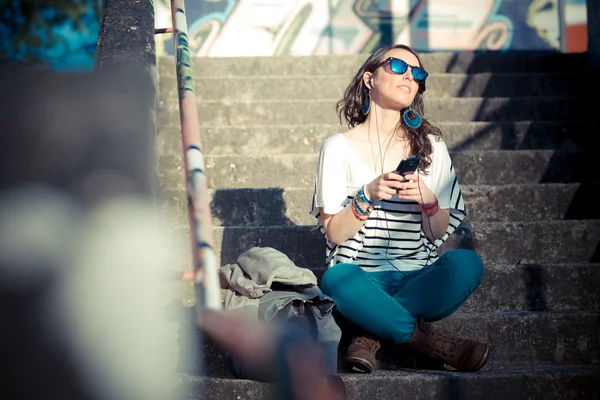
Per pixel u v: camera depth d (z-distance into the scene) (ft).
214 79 16.87
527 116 16.38
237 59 18.08
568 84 17.57
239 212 12.44
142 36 10.62
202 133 14.76
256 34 22.85
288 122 15.98
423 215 9.26
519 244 11.35
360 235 9.18
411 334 8.58
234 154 14.51
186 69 8.45
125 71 5.24
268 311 8.31
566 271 10.25
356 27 23.11
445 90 17.51
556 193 12.64
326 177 9.37
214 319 5.16
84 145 4.95
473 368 8.52
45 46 23.13
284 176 13.53
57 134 4.91
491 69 18.53
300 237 11.09
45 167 4.84
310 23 23.04
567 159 13.94
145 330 4.84
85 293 4.71
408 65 9.52
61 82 5.02
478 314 9.59
